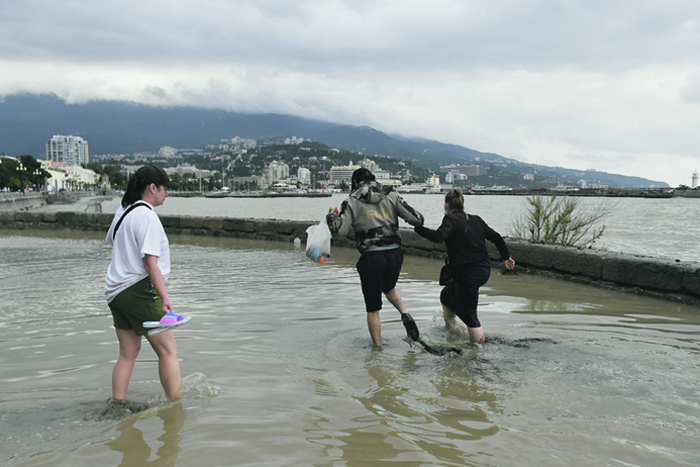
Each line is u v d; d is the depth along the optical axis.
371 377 3.80
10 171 101.50
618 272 7.45
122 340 3.26
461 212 4.88
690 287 6.49
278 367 4.03
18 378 3.78
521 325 5.38
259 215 51.53
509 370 3.94
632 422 2.98
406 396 3.42
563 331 5.11
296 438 2.79
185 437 2.81
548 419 3.04
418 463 2.52
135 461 2.54
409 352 4.46
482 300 6.76
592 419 3.03
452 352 4.40
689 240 19.05
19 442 2.75
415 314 6.00
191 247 14.57
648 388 3.52
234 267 10.22
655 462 2.52
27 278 8.77
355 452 2.63
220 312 6.06
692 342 4.70
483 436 2.82
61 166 198.75
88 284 8.14
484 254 4.79
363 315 5.91
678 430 2.87
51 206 77.69
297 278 8.76
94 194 147.75
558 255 8.57
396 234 4.76
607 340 4.76
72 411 3.17
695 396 3.37
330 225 4.63
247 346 4.62
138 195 3.25
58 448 2.68
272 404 3.27
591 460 2.54
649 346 4.56
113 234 3.18
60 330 5.21
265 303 6.59
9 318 5.76
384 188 4.77
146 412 3.14
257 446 2.70
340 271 9.63
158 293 3.04
